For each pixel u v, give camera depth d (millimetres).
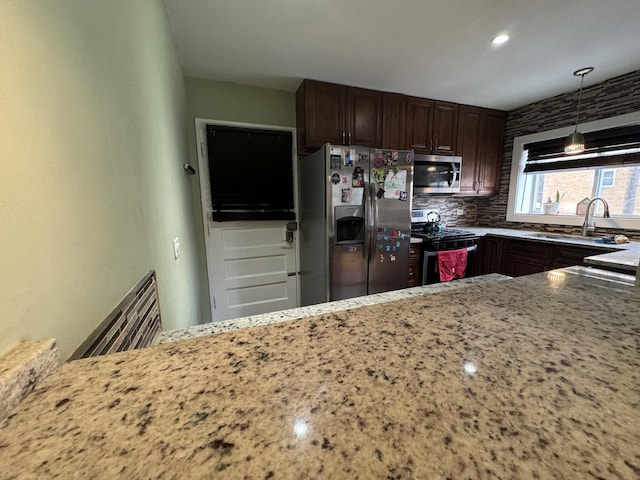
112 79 689
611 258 1519
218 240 2521
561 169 2736
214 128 2328
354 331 469
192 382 336
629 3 1422
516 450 244
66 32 487
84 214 517
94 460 237
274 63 2035
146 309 822
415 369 360
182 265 1576
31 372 326
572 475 222
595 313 543
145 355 396
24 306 359
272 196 2609
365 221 2266
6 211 337
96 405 299
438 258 2686
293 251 2803
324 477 221
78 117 516
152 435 261
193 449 247
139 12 954
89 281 521
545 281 750
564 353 400
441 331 468
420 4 1422
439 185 2900
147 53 1046
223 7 1431
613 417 280
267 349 412
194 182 2361
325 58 1971
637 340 439
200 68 2111
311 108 2324
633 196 2375
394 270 2475
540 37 1724
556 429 265
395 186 2354
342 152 2139
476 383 332
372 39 1731
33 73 399
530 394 313
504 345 423
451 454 240
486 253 2975
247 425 271
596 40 1757
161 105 1264
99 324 552
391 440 253
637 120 2199
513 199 3186
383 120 2578
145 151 950
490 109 3082
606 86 2379
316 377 344
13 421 278
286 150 2604
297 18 1525
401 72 2188
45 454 243
